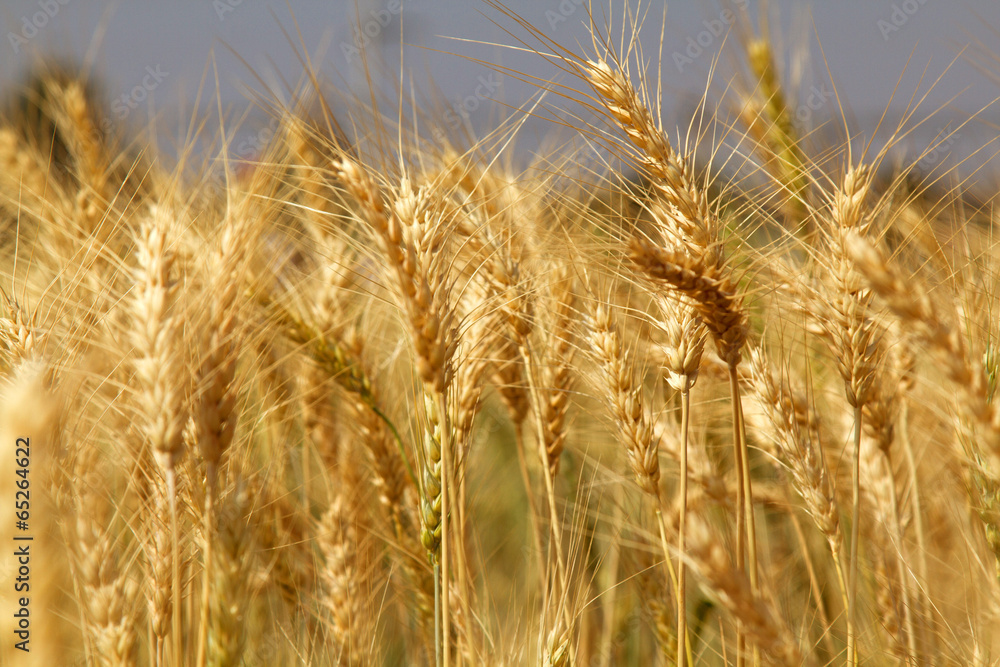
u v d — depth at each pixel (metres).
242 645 0.84
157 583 0.85
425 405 0.88
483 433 1.09
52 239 0.97
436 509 0.88
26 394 0.78
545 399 0.95
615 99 0.86
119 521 0.89
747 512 0.88
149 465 0.86
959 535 0.96
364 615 0.96
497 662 0.93
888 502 0.95
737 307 0.86
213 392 0.83
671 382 0.87
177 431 0.82
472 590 0.96
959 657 0.92
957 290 0.91
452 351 0.85
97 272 0.91
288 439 1.02
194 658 0.89
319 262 0.97
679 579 0.87
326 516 0.95
